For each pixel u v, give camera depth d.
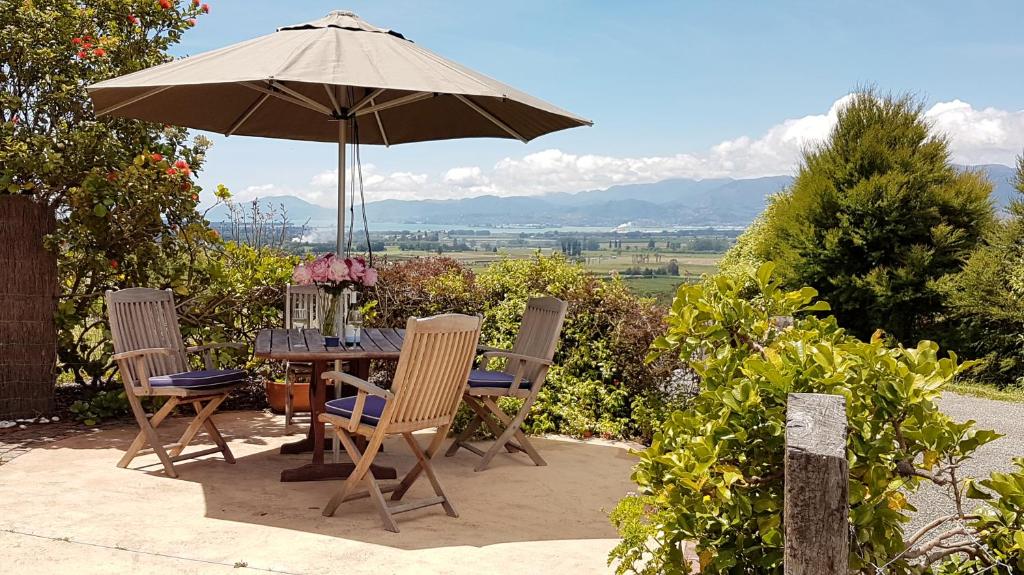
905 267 12.47
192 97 5.54
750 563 2.44
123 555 3.41
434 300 7.25
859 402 2.34
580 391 6.43
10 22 6.18
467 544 3.76
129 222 6.38
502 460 5.44
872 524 2.25
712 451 2.34
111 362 6.66
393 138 6.82
